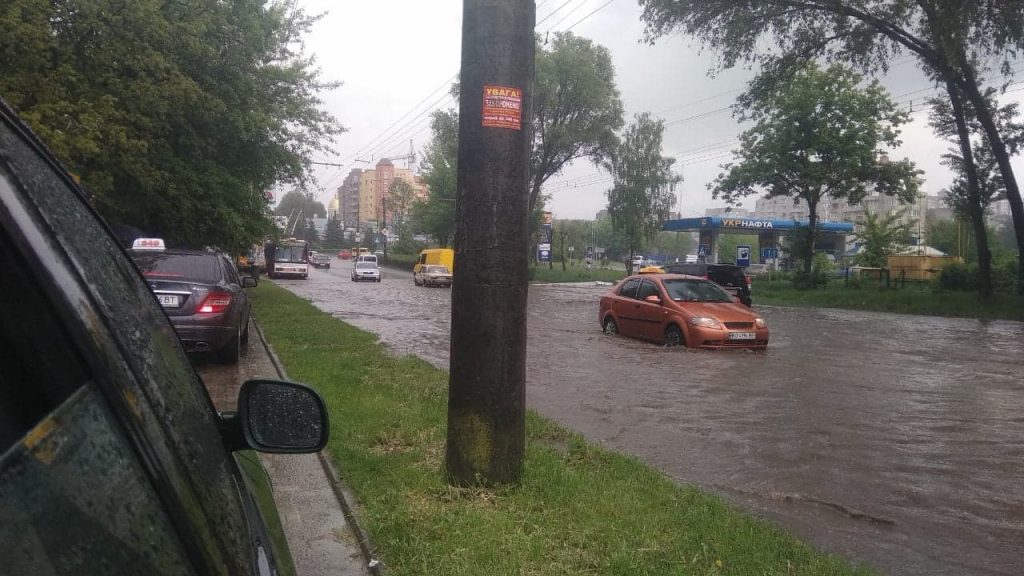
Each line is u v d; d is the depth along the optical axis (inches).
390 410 275.1
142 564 40.5
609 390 361.4
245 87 712.4
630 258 2301.9
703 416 308.2
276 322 629.9
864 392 366.9
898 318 954.1
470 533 157.8
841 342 618.8
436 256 1692.9
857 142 1397.6
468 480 184.7
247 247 838.5
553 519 168.4
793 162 1455.5
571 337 588.1
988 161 1096.2
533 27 182.5
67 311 40.9
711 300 545.6
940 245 2945.4
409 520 163.8
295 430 76.4
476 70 177.5
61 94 508.7
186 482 46.7
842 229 2469.2
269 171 814.5
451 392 188.2
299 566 151.2
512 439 186.4
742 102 1076.5
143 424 43.9
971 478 229.3
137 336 50.6
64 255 44.0
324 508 184.5
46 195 47.5
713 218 2162.9
